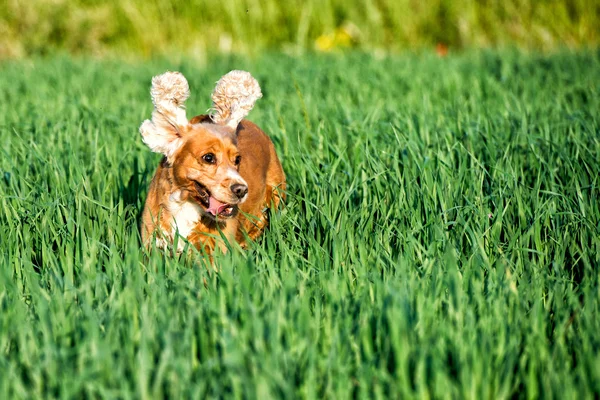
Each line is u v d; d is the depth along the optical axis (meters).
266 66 14.93
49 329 4.43
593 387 4.22
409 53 17.19
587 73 12.88
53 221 6.60
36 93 11.98
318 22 20.38
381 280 5.26
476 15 20.53
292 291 4.92
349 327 4.66
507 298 5.14
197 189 6.36
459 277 5.32
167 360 4.08
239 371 3.98
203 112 10.43
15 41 19.16
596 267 5.75
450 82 12.33
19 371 4.27
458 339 4.47
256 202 7.23
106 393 3.95
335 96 11.34
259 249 6.00
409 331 4.50
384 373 4.14
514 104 10.66
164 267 5.89
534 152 7.58
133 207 7.07
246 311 4.74
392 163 7.93
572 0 20.16
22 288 5.64
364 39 20.05
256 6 20.03
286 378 4.21
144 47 19.88
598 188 6.90
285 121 9.39
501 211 6.48
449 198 6.81
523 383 4.46
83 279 5.40
